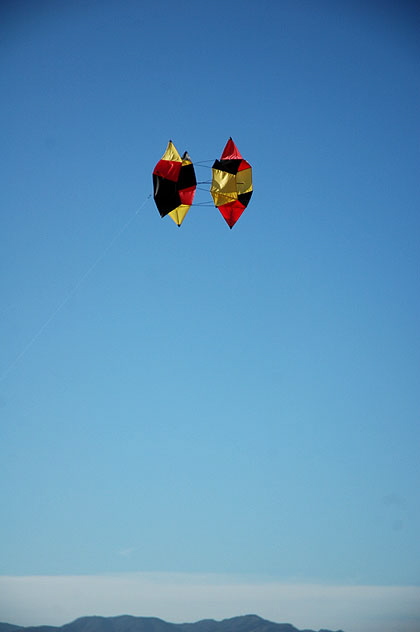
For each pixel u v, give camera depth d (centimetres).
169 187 3512
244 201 3672
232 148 3644
